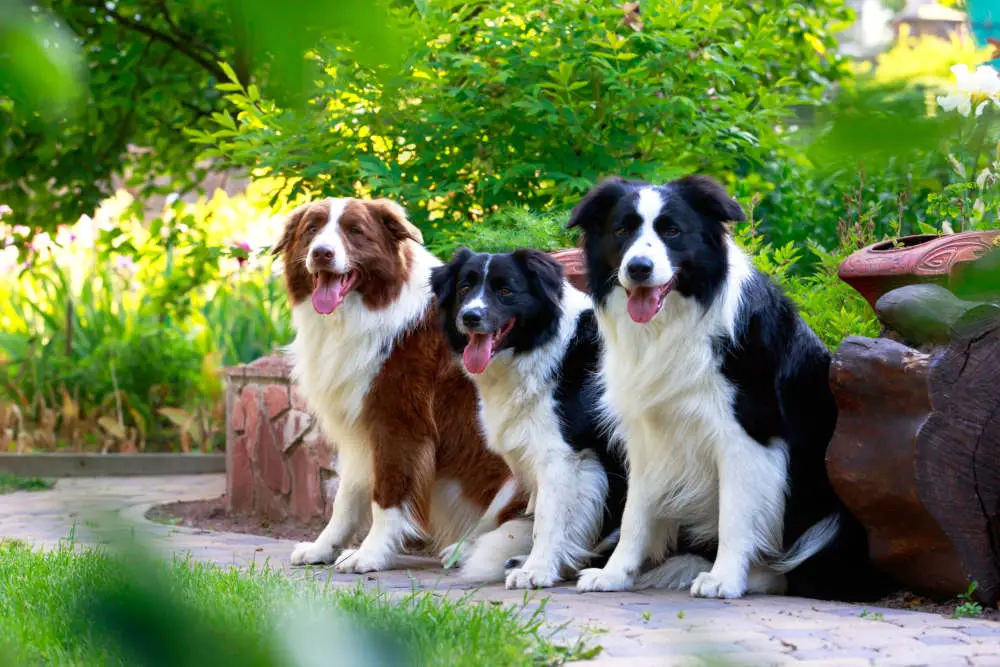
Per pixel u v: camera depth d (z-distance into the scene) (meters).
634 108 6.96
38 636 2.91
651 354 4.42
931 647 3.29
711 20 6.85
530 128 7.04
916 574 4.27
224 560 5.46
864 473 4.19
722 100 7.21
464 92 6.87
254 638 0.79
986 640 3.41
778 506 4.40
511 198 7.33
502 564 4.93
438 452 5.49
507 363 4.89
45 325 11.35
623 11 6.94
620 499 4.97
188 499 8.33
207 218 10.48
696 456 4.49
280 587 3.85
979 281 0.99
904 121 0.80
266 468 7.21
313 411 6.18
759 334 4.40
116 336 11.30
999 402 4.08
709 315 4.36
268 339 11.17
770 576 4.53
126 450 10.85
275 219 11.21
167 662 0.73
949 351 4.04
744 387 4.37
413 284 5.50
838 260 6.00
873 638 3.44
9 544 5.44
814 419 4.55
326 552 5.47
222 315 11.48
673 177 6.91
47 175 7.67
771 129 6.99
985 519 4.10
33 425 10.92
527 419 4.90
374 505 5.34
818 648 3.28
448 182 7.26
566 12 7.09
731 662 1.06
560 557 4.80
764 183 7.84
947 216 6.12
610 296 4.53
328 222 5.37
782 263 6.42
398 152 7.29
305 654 0.78
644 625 3.68
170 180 11.37
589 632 3.50
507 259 4.91
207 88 8.89
